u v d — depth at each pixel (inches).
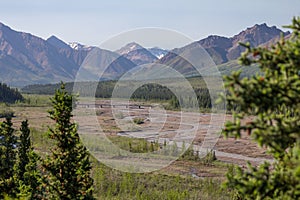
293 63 253.3
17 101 5831.7
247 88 246.5
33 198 917.2
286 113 277.9
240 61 261.3
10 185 1075.9
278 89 253.1
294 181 252.7
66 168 832.9
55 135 847.1
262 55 260.1
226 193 1865.2
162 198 1764.3
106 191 1803.6
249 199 286.7
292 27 267.0
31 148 1269.7
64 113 853.2
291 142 263.9
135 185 1894.7
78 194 850.1
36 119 4234.7
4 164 1213.1
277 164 293.9
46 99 6565.0
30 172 1013.8
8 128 1259.8
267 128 249.0
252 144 2938.0
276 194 265.0
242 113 253.4
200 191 1868.8
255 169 264.5
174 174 2073.1
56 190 825.5
